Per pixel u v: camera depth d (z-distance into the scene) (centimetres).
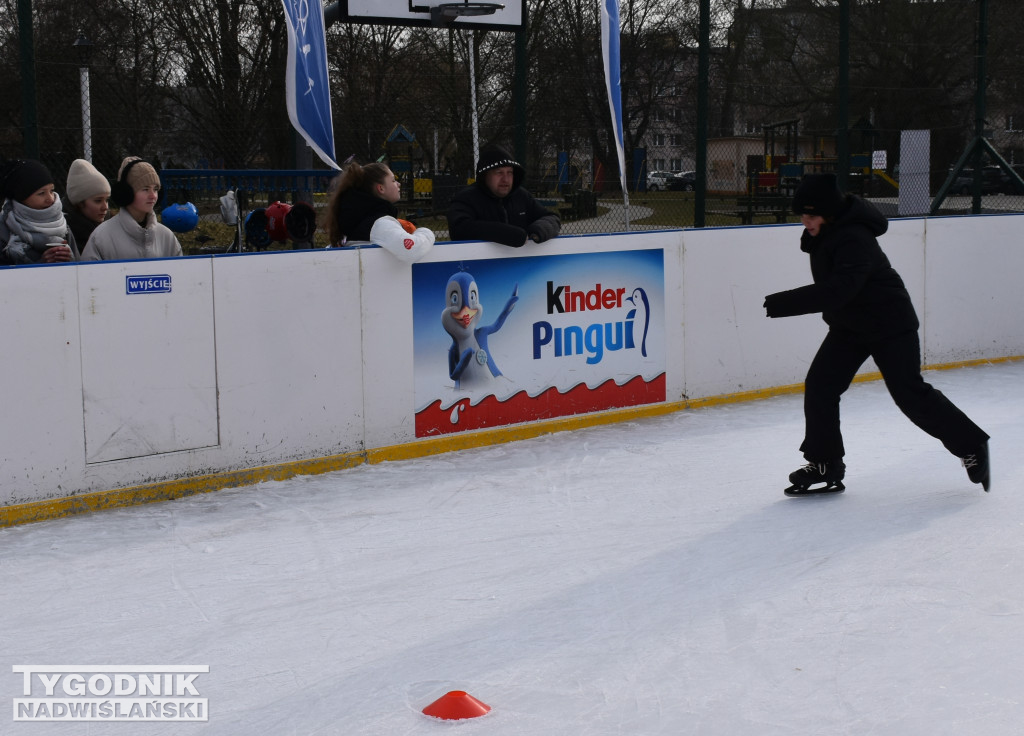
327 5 940
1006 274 831
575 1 1513
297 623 347
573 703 281
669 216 1433
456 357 592
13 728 279
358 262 553
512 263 607
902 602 349
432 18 877
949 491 482
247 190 1180
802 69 2253
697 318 688
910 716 269
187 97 1370
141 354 490
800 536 424
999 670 295
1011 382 750
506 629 337
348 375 556
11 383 457
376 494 504
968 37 2070
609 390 655
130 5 1364
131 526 458
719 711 274
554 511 471
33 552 424
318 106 714
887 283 459
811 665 302
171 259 495
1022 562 384
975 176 1017
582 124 1405
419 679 301
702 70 888
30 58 619
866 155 2073
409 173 1672
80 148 982
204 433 513
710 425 639
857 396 715
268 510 480
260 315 524
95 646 332
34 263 479
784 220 1659
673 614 345
